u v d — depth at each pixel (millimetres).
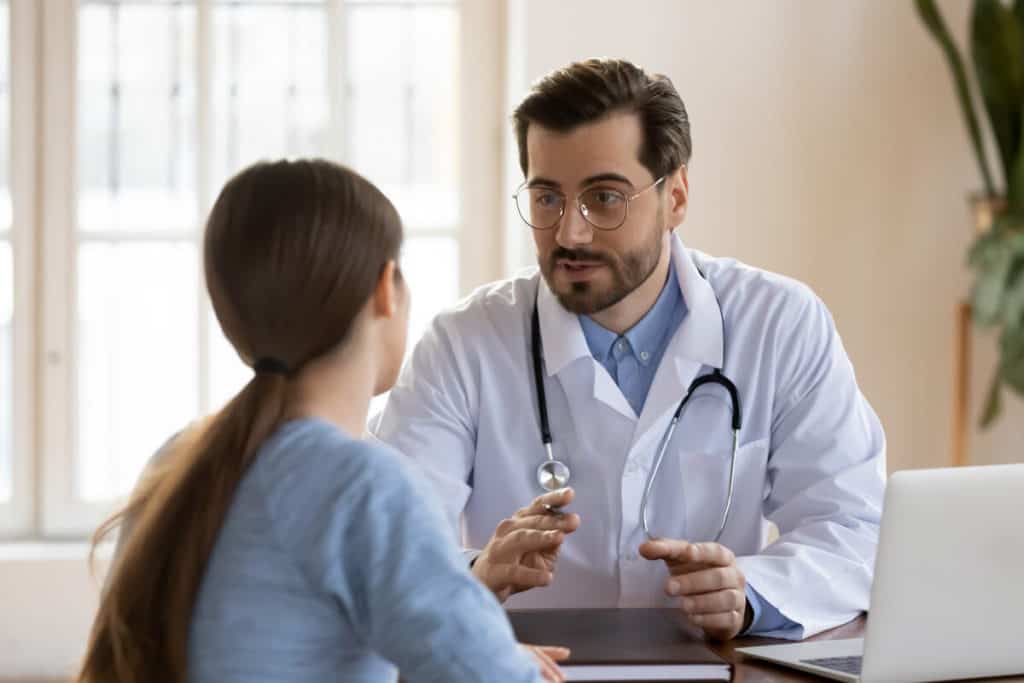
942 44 4918
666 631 2447
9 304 5109
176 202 5148
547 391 2949
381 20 5148
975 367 5301
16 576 4965
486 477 2980
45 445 5129
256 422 1639
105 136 5109
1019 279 4836
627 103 2746
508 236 5121
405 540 1557
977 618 2254
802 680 2268
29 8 5047
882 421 5254
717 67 5047
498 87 5180
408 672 1543
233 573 1570
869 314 5207
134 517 1732
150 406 5188
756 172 5098
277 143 5148
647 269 2820
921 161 5184
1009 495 2252
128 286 5148
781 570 2672
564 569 2910
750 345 2969
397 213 1738
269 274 1649
